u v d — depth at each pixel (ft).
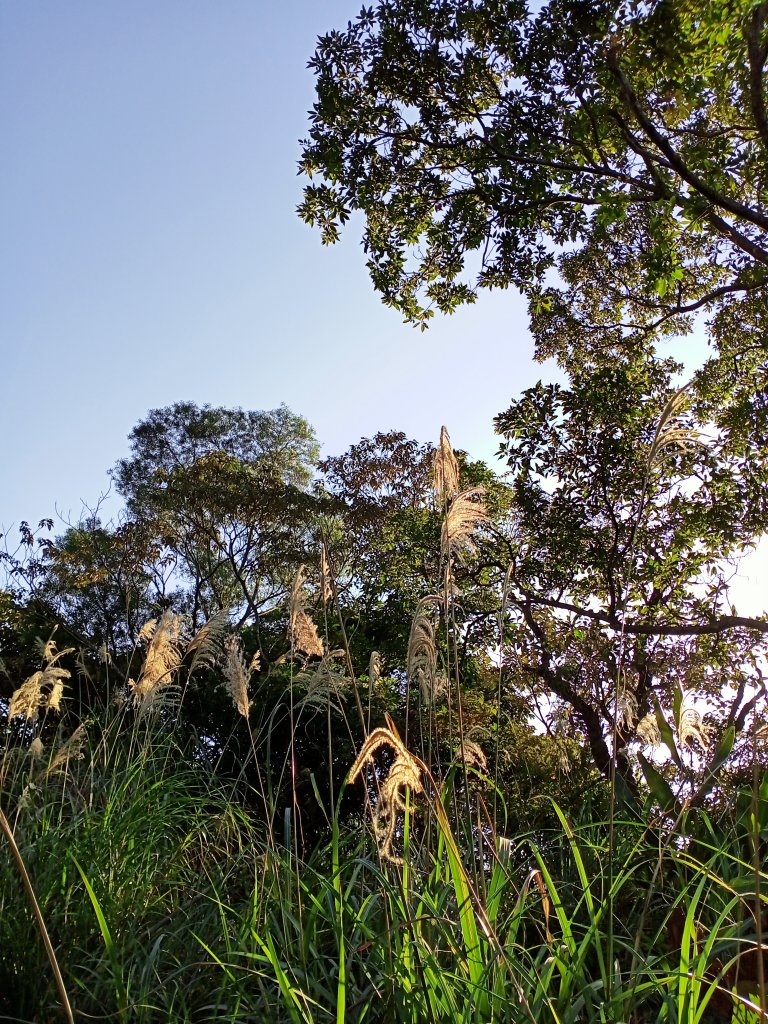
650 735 11.53
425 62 39.58
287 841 13.03
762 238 44.60
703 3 31.73
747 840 12.37
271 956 9.47
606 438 41.01
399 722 24.84
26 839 14.29
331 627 41.34
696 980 8.18
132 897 13.51
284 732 32.60
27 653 47.60
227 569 81.05
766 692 10.10
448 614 11.61
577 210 42.45
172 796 17.65
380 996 9.12
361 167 42.42
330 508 68.23
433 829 12.28
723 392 48.14
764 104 34.40
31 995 11.28
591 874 12.89
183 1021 10.23
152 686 17.43
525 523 42.14
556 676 31.83
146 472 82.99
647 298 49.57
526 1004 8.00
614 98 38.14
